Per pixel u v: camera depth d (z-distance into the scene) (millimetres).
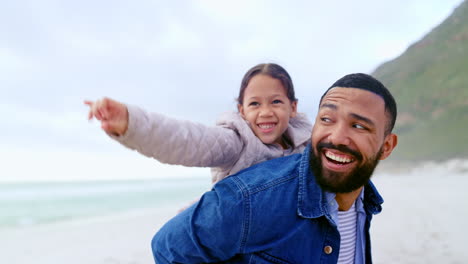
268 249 737
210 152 844
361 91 692
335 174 701
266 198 731
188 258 790
